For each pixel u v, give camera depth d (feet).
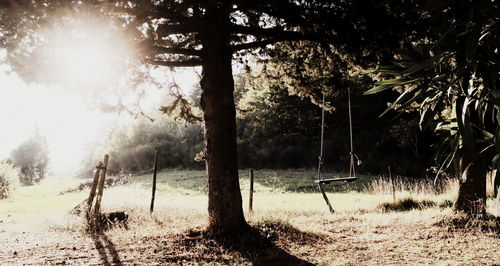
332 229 27.84
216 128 23.89
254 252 20.74
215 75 23.99
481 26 11.80
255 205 44.09
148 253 20.47
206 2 20.83
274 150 121.29
